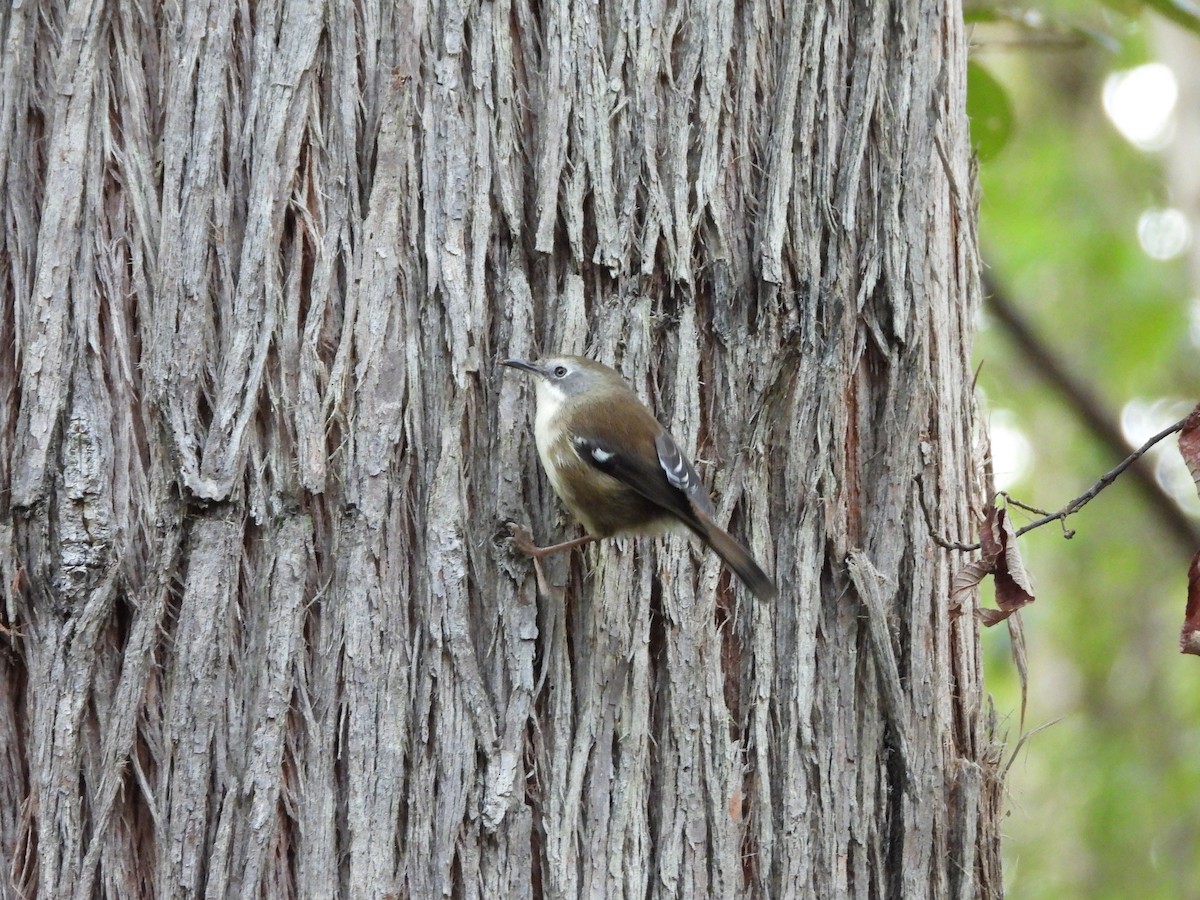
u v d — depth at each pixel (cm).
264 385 782
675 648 834
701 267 873
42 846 738
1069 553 2794
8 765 762
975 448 1020
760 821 832
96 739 755
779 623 860
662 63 873
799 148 893
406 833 759
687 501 795
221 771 754
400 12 825
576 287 848
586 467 816
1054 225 2653
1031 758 2523
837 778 852
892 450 899
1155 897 2302
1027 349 2034
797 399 873
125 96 804
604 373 837
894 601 890
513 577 813
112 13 809
